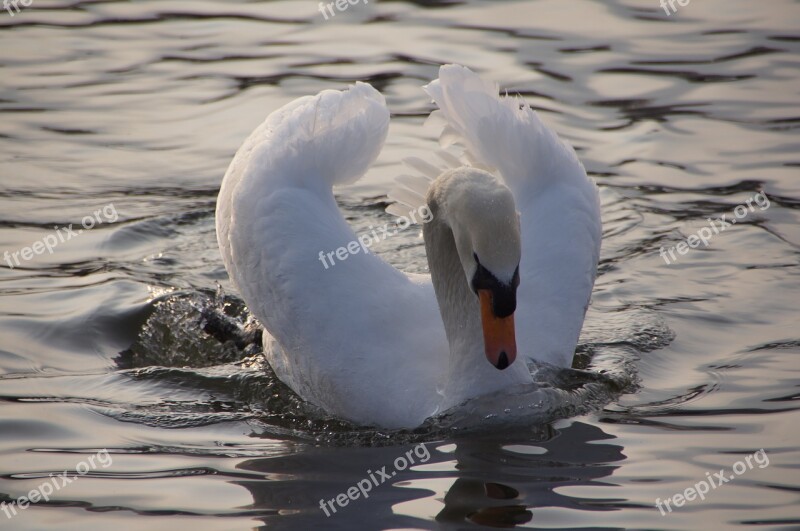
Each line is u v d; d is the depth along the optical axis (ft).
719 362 38.06
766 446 31.83
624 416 34.42
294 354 37.60
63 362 40.04
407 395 35.32
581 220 39.09
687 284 44.29
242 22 70.74
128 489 30.68
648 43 65.72
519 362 35.06
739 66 62.34
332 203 39.37
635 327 40.88
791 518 27.89
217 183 53.47
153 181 53.62
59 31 69.46
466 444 33.14
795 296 42.70
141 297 44.73
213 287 46.01
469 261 32.40
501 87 60.29
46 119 58.85
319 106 40.47
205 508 29.45
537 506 28.86
